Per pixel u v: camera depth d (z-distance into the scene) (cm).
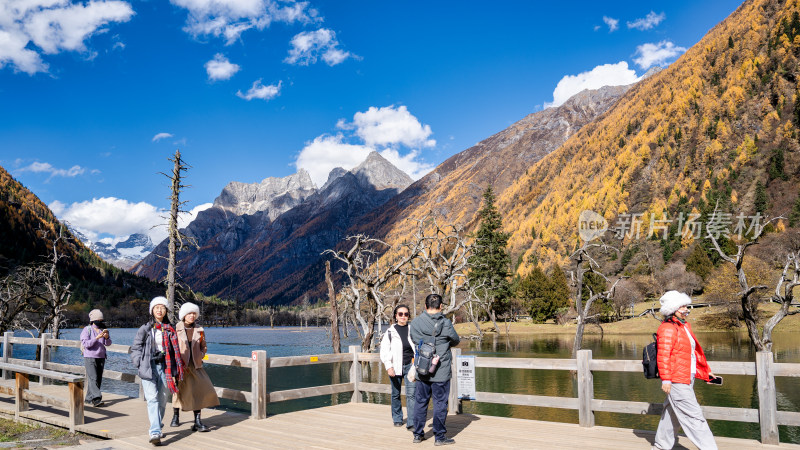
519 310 9775
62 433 849
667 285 9588
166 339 745
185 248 2973
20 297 3828
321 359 1002
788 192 14712
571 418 1836
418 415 706
